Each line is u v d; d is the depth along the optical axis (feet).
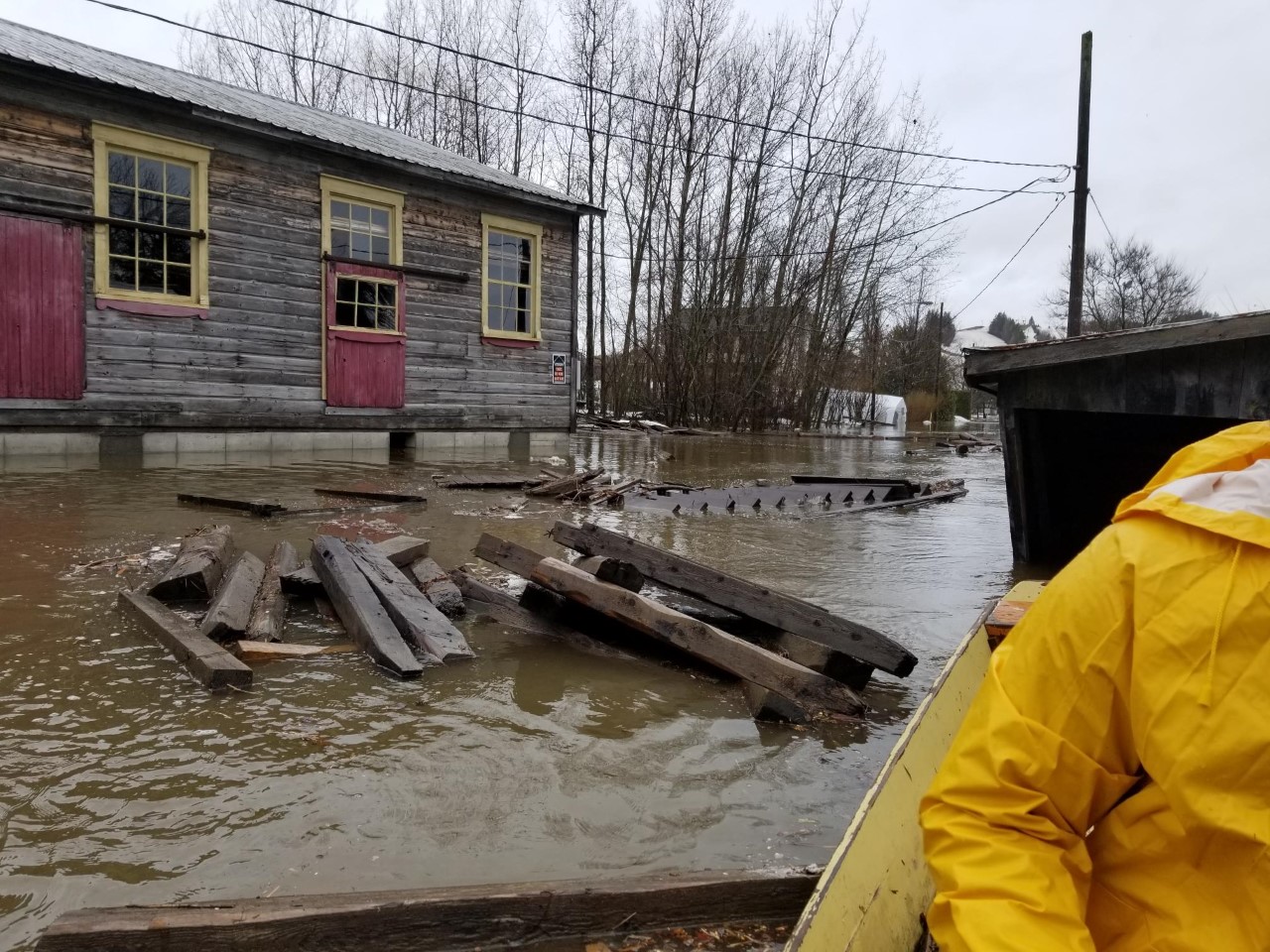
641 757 10.66
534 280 56.44
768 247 102.78
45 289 37.19
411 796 9.36
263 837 8.44
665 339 102.83
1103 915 4.30
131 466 36.88
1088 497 26.50
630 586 15.43
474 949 6.96
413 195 49.65
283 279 44.80
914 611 18.29
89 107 37.65
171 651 13.42
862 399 122.42
